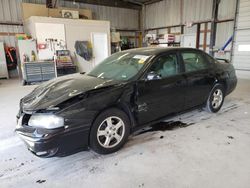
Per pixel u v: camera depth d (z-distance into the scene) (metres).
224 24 9.03
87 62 9.52
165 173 1.90
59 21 8.47
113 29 11.58
